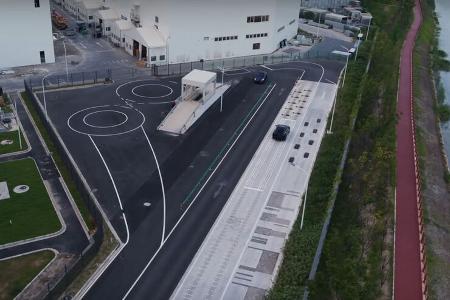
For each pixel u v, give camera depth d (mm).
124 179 53062
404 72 103375
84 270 39781
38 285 38094
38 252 41750
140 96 76125
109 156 57562
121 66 89812
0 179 51781
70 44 100562
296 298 37125
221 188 52781
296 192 52875
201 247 43656
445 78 114875
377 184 54875
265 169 57219
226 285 39594
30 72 83375
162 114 70188
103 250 42281
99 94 75750
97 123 65812
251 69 93062
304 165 58594
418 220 50344
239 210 49219
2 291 37250
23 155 57125
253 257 42844
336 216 48469
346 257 40719
